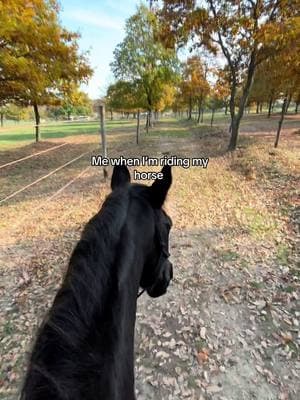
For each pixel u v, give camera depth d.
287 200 5.94
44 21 9.59
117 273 0.89
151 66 21.86
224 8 10.70
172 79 22.52
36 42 8.82
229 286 3.38
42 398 0.61
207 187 7.27
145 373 2.31
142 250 1.21
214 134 17.56
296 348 2.55
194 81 24.06
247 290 3.31
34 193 6.98
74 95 12.83
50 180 8.13
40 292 3.24
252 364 2.39
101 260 0.88
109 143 15.88
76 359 0.70
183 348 2.55
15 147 14.47
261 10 10.12
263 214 5.44
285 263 3.82
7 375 2.27
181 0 10.80
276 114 39.34
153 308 3.05
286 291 3.28
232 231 4.82
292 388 2.19
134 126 31.53
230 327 2.79
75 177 8.35
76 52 10.84
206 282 3.47
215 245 4.36
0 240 4.52
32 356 0.69
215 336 2.68
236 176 8.12
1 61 7.82
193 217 5.45
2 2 7.38
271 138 14.15
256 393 2.15
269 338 2.66
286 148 11.05
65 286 0.80
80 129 29.12
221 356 2.47
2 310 2.98
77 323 0.74
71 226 4.99
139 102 22.77
